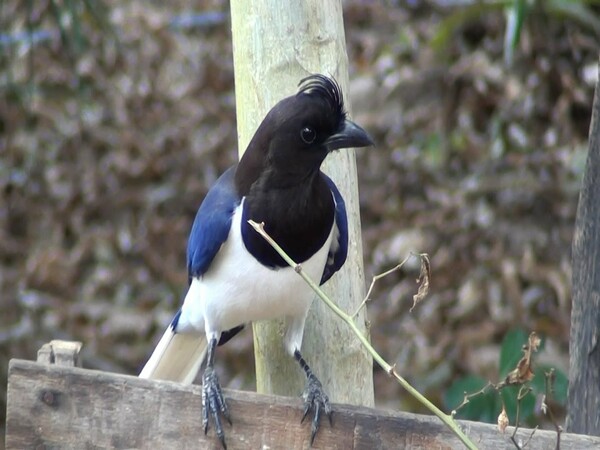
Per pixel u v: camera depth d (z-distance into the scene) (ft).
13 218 48.65
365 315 20.52
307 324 20.21
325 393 18.53
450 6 49.85
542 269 39.55
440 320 39.34
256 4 20.45
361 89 47.91
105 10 44.91
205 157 49.73
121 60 53.21
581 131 42.98
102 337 42.75
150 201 48.44
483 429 16.52
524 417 23.09
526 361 14.99
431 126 45.65
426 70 46.73
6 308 43.91
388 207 44.16
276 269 18.10
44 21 46.85
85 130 51.06
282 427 16.93
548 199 41.70
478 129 44.98
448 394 24.26
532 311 38.45
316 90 17.66
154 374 21.04
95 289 45.11
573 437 16.48
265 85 20.43
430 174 44.45
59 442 16.39
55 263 46.06
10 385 16.35
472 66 45.44
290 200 17.79
